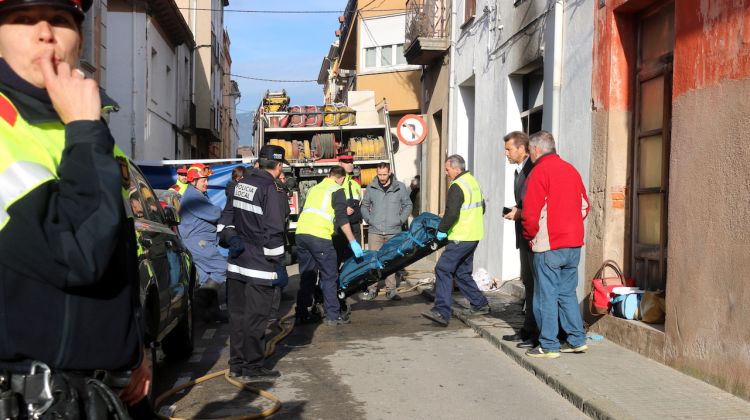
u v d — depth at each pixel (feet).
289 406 17.98
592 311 24.79
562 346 22.45
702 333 18.26
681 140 19.36
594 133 25.48
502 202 37.76
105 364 5.86
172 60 84.69
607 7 24.66
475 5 43.42
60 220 5.35
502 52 37.65
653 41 23.49
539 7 31.53
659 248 22.65
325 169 55.26
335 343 25.91
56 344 5.55
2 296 5.35
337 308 29.55
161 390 19.71
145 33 67.62
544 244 21.25
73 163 5.43
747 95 16.62
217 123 125.80
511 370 21.42
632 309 22.76
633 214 24.36
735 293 16.92
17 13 5.70
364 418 16.92
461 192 28.63
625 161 24.64
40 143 5.62
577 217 21.34
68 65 5.79
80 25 6.15
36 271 5.33
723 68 17.60
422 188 60.23
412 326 29.25
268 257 19.99
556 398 18.38
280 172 20.83
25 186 5.28
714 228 17.75
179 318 21.49
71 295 5.63
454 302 33.86
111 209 5.48
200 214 30.76
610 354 21.68
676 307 19.52
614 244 24.61
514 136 24.21
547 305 21.33
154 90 74.33
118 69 66.90
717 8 17.88
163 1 69.72
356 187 33.37
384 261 30.25
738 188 16.84
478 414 17.13
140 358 6.29
